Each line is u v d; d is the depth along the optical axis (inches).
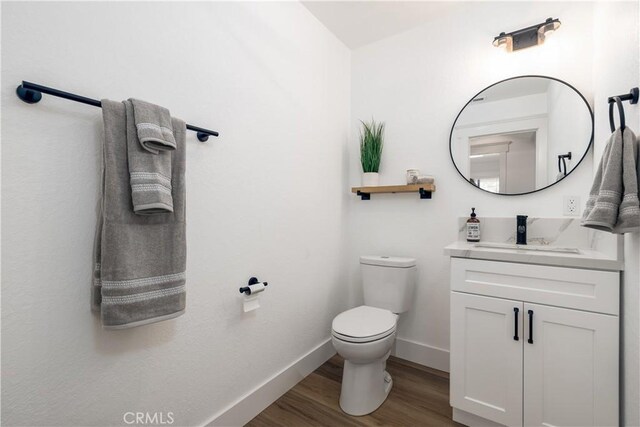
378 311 70.3
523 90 69.2
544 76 67.0
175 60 47.1
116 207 36.0
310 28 77.6
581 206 63.2
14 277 32.0
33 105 33.1
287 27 69.9
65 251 35.6
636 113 40.3
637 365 39.5
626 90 44.4
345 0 73.0
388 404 63.9
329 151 85.4
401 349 84.7
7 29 31.3
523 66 69.6
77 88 36.4
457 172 76.9
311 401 65.3
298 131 73.3
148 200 36.5
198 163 50.0
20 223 32.4
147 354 43.6
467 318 56.1
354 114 94.4
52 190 34.6
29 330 33.1
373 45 91.2
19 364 32.5
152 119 38.5
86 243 37.4
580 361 46.6
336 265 88.9
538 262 50.1
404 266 75.7
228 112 55.4
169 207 38.5
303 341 75.3
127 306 36.4
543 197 67.1
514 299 51.8
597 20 60.0
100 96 38.4
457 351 56.7
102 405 38.9
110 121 36.2
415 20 80.8
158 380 45.0
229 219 55.5
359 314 68.2
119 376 40.6
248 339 59.7
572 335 47.3
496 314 53.4
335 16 79.0
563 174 64.8
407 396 66.7
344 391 62.8
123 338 40.9
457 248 59.5
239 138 57.5
